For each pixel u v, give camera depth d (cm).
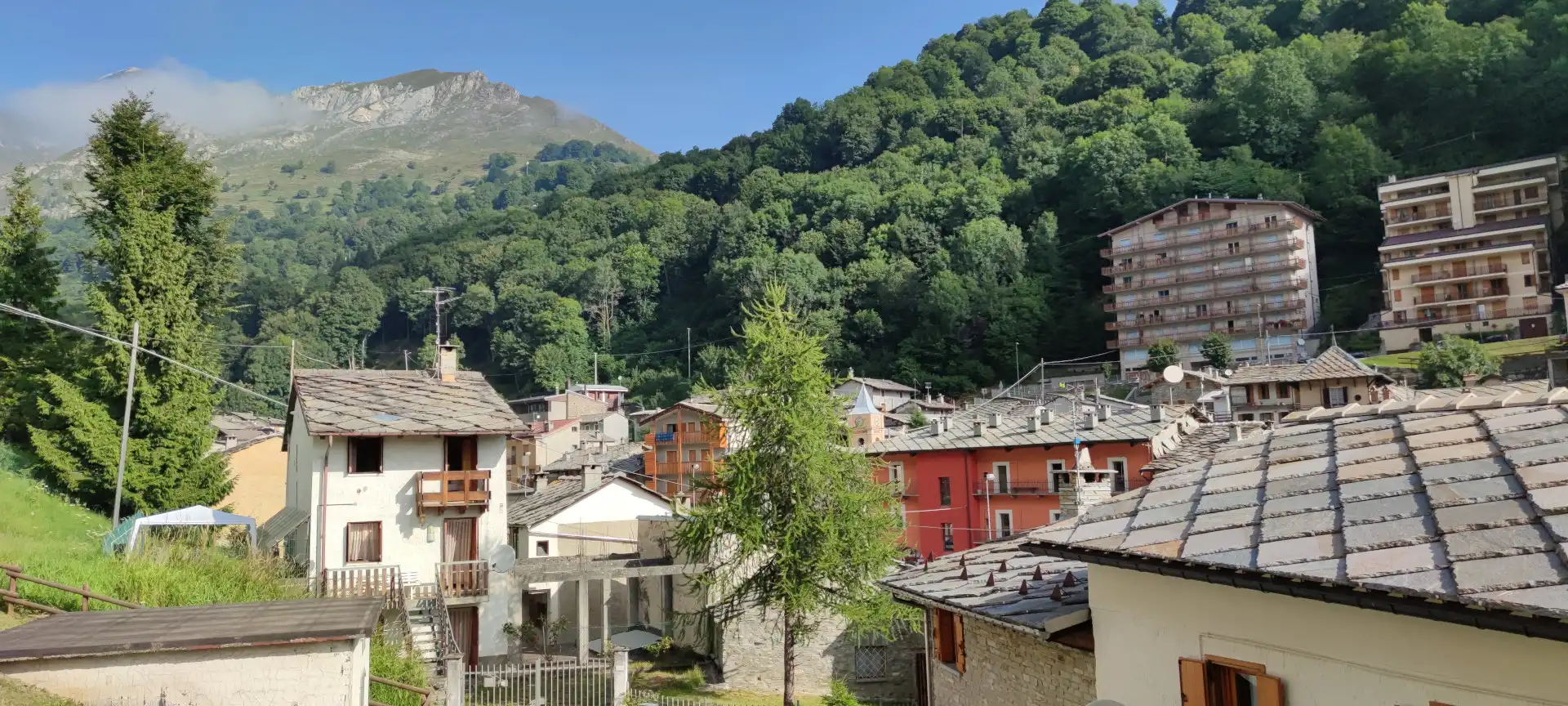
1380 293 9494
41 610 1708
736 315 12419
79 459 3234
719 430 2639
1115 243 10394
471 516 3081
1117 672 1009
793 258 12244
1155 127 11612
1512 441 830
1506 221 8756
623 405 11700
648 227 16012
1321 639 781
